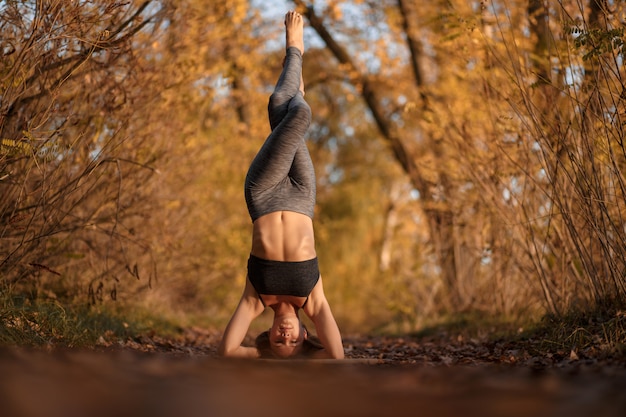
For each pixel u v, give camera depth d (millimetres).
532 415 2123
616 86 4656
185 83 6301
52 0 4484
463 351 5309
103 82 5453
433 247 8922
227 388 2484
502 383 2678
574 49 4949
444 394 2465
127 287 7312
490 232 7102
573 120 5047
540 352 4422
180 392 2363
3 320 4098
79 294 6164
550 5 5676
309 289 3926
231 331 3875
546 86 5637
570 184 5105
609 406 2217
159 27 5977
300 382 2727
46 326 4484
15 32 4645
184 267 8742
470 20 5734
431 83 10953
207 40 6766
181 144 6859
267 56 13531
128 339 5441
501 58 5969
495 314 7520
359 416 2102
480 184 6379
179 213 7973
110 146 5809
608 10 4738
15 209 4668
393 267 10680
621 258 4547
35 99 4961
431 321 8828
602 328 4281
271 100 4391
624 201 4477
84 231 6234
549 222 5312
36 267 5281
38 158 4922
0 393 2143
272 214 3963
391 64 12703
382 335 8820
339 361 3674
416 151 10977
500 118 5770
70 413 2010
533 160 5781
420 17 10922
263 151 4051
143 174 6387
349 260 17797
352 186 19688
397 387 2621
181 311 9078
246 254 10828
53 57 4801
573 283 5406
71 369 2625
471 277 8617
